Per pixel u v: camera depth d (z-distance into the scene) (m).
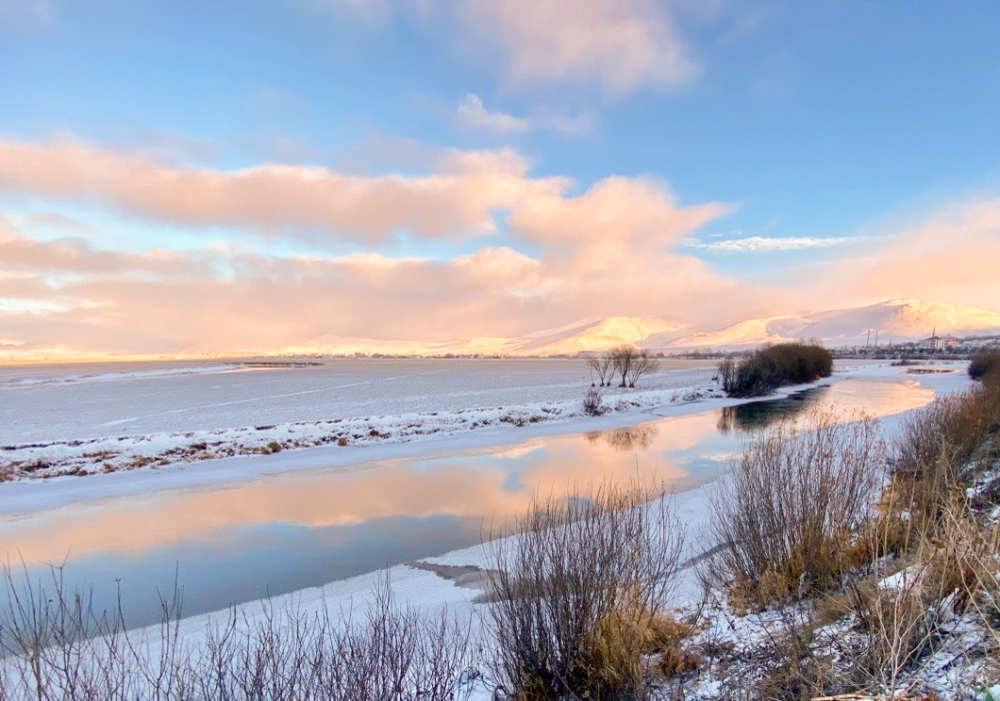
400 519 12.71
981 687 3.07
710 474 16.08
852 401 35.81
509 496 14.49
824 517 5.89
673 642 4.91
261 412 36.34
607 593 4.71
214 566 10.03
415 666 4.42
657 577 5.30
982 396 15.69
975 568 3.77
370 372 111.75
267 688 3.85
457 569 9.41
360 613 7.48
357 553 10.49
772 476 6.44
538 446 22.38
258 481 16.88
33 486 16.34
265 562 10.16
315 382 75.50
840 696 3.16
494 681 4.58
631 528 5.31
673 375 74.94
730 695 3.88
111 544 11.39
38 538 11.86
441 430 25.56
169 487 16.23
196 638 6.76
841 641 4.11
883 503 6.12
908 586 4.00
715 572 6.66
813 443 7.30
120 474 17.69
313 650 4.77
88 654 5.12
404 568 9.61
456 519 12.56
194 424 30.73
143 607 8.23
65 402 48.00
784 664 3.99
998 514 4.79
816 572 5.59
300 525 12.46
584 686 4.41
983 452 10.25
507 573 5.53
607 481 15.39
